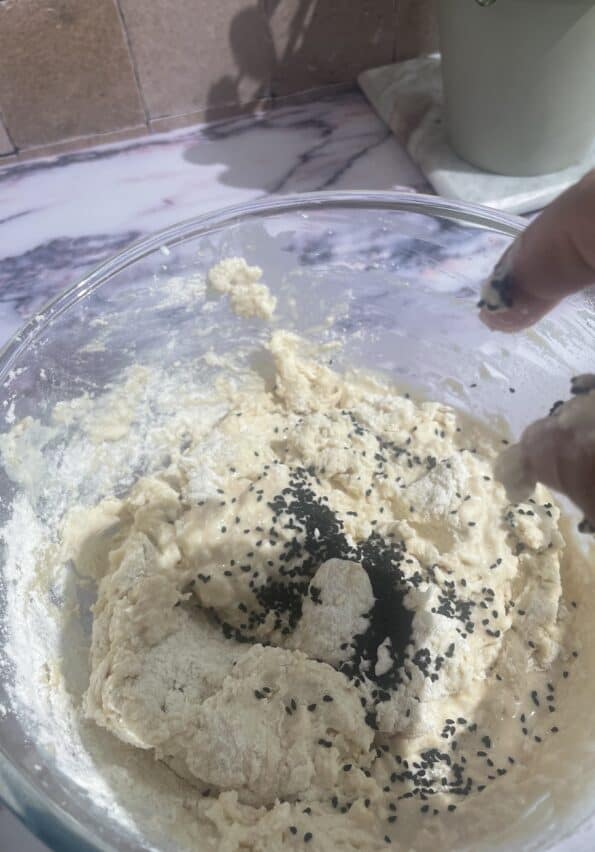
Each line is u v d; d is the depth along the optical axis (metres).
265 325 0.40
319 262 0.38
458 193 0.45
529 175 0.46
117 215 0.47
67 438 0.36
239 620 0.33
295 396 0.40
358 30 0.51
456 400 0.39
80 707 0.29
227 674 0.30
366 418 0.39
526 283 0.25
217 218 0.36
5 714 0.26
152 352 0.38
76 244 0.45
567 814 0.25
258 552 0.34
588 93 0.40
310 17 0.49
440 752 0.29
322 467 0.37
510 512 0.34
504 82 0.40
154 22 0.46
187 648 0.31
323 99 0.55
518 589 0.33
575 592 0.33
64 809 0.23
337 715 0.28
